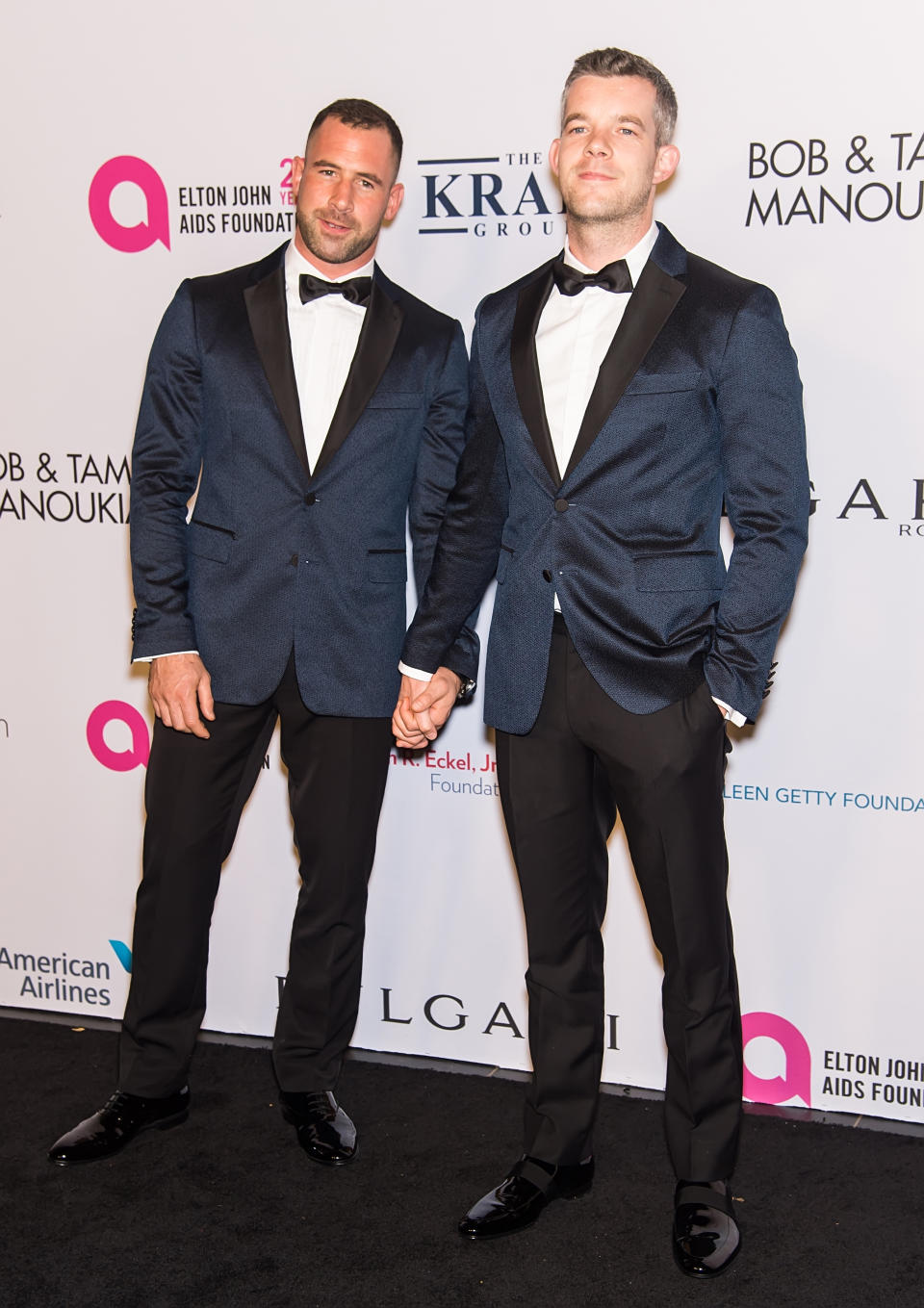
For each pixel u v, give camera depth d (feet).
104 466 8.50
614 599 6.22
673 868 6.34
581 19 7.30
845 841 7.63
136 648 7.17
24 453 8.62
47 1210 6.94
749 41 7.06
